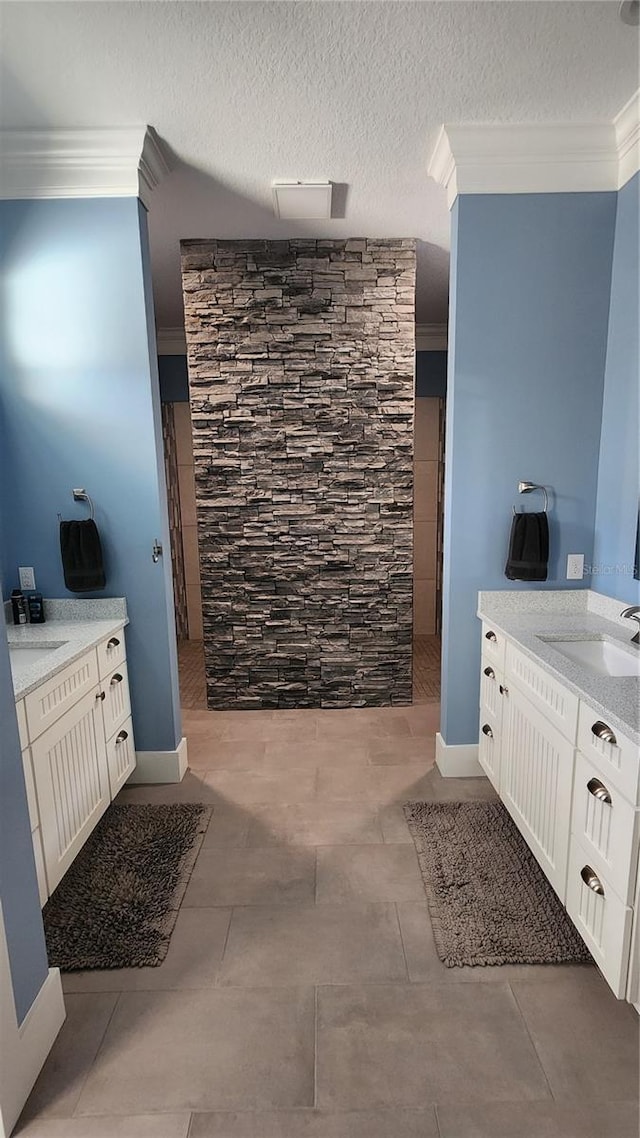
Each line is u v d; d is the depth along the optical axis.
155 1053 1.37
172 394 4.73
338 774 2.65
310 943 1.69
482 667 2.47
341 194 2.49
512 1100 1.26
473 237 2.24
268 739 3.02
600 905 1.45
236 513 3.21
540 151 2.15
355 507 3.20
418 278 3.53
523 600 2.48
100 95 1.85
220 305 2.99
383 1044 1.38
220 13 1.53
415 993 1.52
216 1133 1.20
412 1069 1.32
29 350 2.32
